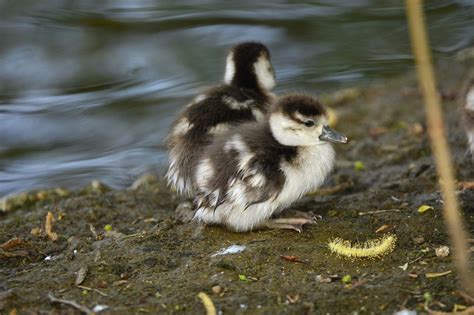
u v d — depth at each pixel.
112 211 11.90
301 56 17.84
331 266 9.29
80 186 13.96
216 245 10.08
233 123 11.16
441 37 18.33
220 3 19.89
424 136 14.48
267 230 10.40
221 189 10.16
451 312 8.01
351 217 10.72
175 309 8.45
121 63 17.61
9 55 17.92
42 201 13.15
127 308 8.50
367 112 16.16
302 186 10.15
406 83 17.08
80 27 18.98
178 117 11.67
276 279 9.02
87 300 8.74
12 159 15.05
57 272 9.57
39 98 16.73
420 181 12.09
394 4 19.50
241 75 12.13
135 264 9.61
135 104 16.44
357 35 18.41
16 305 8.68
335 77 17.25
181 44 18.28
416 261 9.29
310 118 10.03
